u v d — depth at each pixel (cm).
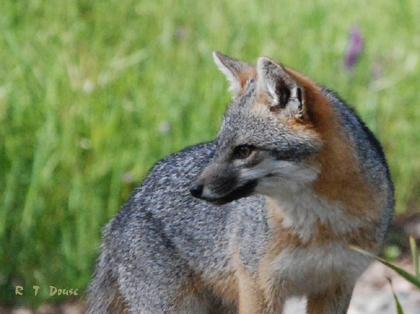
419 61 1521
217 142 775
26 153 1210
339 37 1549
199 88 1348
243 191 749
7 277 1164
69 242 1162
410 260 1223
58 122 1218
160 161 945
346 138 765
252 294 822
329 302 844
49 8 1525
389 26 1656
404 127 1393
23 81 1291
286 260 793
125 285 925
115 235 941
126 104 1294
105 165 1205
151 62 1402
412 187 1340
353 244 778
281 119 745
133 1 1598
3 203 1177
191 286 901
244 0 1634
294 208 768
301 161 741
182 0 1608
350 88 1404
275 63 730
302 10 1642
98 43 1438
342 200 757
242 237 823
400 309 682
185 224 883
